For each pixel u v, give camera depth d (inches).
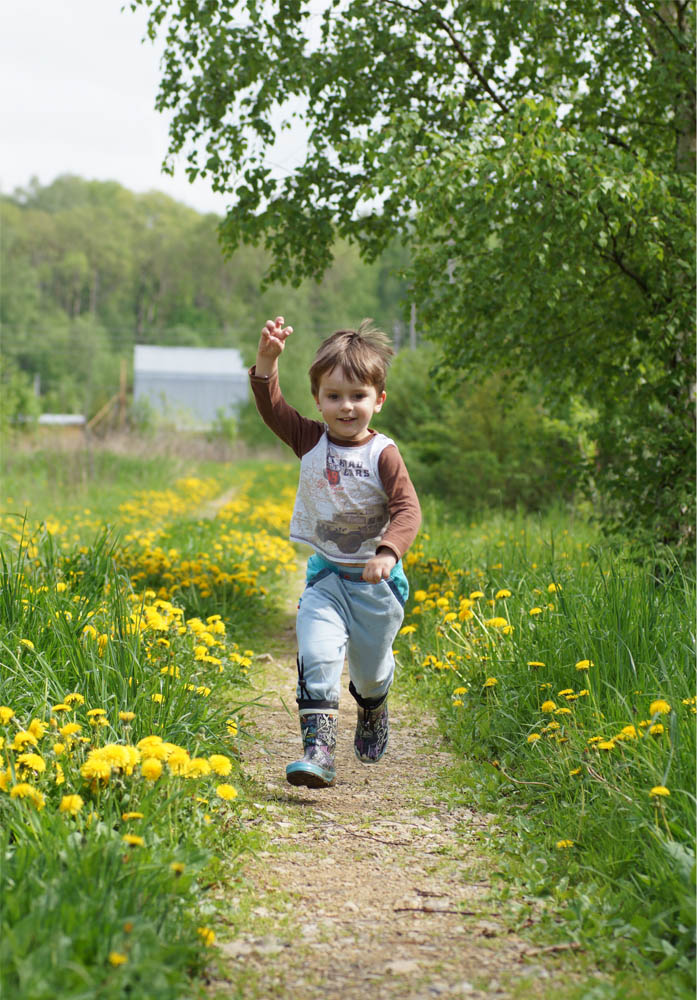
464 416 633.0
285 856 118.3
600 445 316.5
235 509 577.3
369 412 133.7
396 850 121.9
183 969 83.7
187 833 110.7
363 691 145.3
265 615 301.1
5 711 122.8
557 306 312.0
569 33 314.5
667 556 264.7
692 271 279.3
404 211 316.5
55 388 2970.0
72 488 772.0
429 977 87.9
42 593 187.6
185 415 1686.8
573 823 119.9
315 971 88.8
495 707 169.0
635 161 268.2
